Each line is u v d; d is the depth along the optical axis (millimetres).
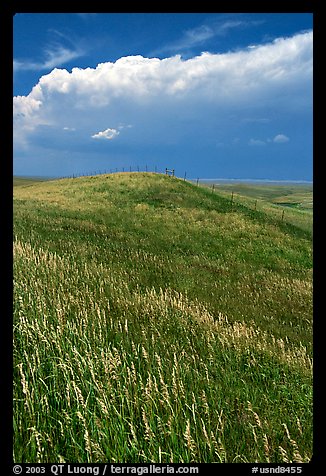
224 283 12750
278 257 21219
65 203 30938
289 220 31906
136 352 4727
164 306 7418
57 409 3518
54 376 3807
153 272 12547
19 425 3170
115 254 14781
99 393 3525
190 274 13188
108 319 6223
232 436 3441
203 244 22000
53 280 8039
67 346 4547
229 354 5477
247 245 22906
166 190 37750
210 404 3924
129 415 3537
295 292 12305
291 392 4473
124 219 26469
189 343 5691
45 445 3078
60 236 16594
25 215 22016
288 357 5613
